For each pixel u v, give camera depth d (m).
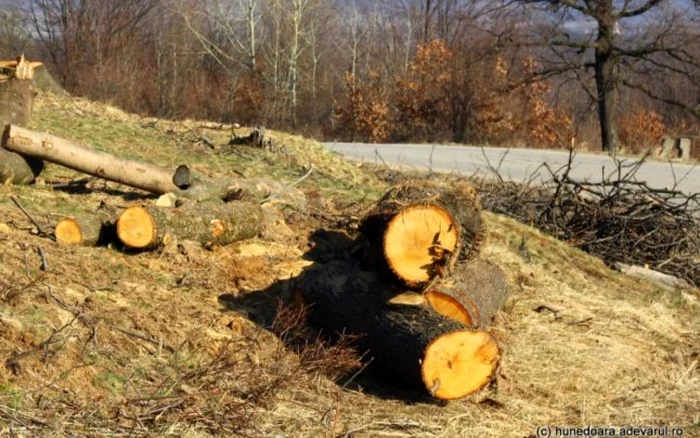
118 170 9.00
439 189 7.51
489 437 6.04
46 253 7.07
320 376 6.35
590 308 9.32
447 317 6.46
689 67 40.12
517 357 7.61
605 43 32.44
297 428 5.60
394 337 6.34
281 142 15.00
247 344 6.48
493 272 7.87
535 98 36.00
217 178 9.56
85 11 37.66
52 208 8.49
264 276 7.95
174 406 5.33
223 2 41.25
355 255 7.46
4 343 5.42
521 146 34.34
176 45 40.66
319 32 43.59
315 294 6.96
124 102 33.56
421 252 6.65
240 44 39.88
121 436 4.99
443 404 6.43
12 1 40.41
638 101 45.12
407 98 37.50
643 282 11.02
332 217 9.97
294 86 39.41
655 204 12.22
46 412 5.00
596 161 22.83
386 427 5.90
